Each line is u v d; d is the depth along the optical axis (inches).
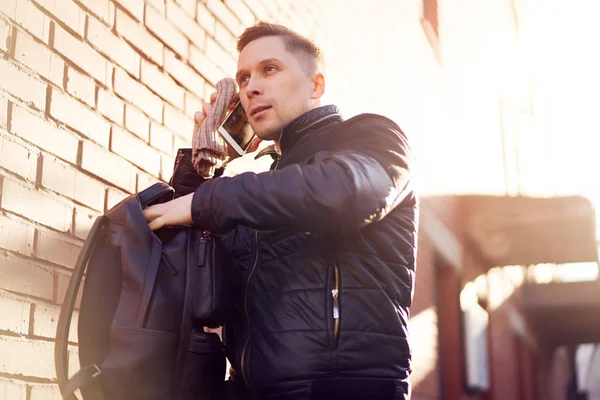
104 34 102.2
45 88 88.9
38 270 84.7
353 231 66.9
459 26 389.4
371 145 70.1
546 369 737.6
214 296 71.0
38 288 84.4
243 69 82.9
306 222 65.7
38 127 86.8
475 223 382.9
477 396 392.5
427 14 345.4
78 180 93.4
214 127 80.4
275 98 80.7
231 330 76.5
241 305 74.4
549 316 651.5
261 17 156.7
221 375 72.6
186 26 125.6
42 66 88.7
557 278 748.0
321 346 68.2
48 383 85.0
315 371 67.9
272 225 66.1
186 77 124.2
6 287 79.4
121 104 104.7
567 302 593.0
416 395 262.7
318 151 74.0
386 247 71.5
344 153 67.7
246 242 78.3
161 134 115.0
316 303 69.2
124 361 65.9
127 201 71.7
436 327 305.0
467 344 352.2
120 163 103.1
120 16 106.5
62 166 90.6
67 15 94.3
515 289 559.2
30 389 81.9
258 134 82.5
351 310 68.9
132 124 107.1
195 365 69.2
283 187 65.3
